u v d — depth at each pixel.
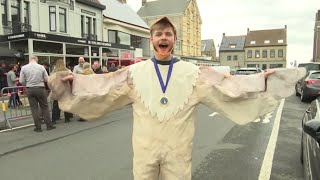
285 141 7.20
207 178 4.83
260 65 86.69
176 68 2.42
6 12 21.84
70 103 2.47
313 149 3.27
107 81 2.50
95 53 25.58
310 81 14.86
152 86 2.39
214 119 10.13
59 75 2.44
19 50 20.23
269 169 5.22
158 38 2.39
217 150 6.38
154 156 2.38
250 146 6.71
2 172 5.20
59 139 7.52
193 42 65.75
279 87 2.44
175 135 2.37
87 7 28.78
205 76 2.47
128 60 30.34
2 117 9.52
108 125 9.27
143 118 2.40
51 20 24.95
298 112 12.05
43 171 5.21
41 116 9.69
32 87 8.41
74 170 5.24
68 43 22.34
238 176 4.91
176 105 2.38
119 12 36.66
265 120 9.98
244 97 2.43
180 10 60.31
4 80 15.31
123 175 4.97
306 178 3.36
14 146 6.89
